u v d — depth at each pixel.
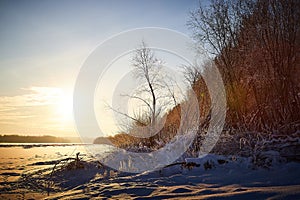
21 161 22.00
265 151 10.14
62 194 9.21
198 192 7.27
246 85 16.52
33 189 11.77
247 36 16.80
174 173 10.38
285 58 14.87
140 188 8.41
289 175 8.16
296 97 14.08
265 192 6.46
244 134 12.15
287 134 11.68
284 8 15.13
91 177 12.18
